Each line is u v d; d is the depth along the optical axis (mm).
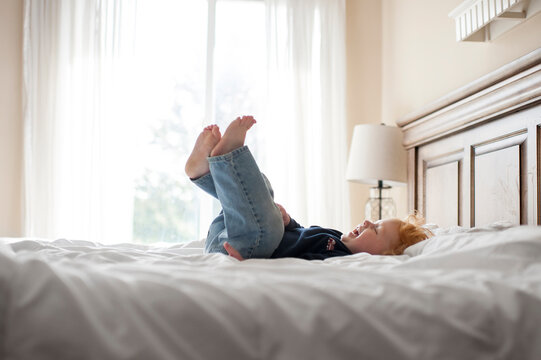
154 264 1322
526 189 1999
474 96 2326
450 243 1508
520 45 2275
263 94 4070
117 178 3820
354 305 922
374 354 863
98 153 3775
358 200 4043
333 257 1601
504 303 959
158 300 879
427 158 2951
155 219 4020
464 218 2467
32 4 3754
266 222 1632
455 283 1040
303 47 3967
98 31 3812
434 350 881
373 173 3184
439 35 3094
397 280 1069
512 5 2062
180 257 1488
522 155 2035
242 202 1617
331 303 918
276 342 859
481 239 1429
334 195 3910
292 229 1931
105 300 857
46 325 783
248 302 910
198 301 886
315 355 853
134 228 3996
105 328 810
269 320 881
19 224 3723
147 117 4035
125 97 3859
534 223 1936
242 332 867
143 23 3986
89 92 3805
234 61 4125
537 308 947
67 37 3801
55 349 770
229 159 1597
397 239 1846
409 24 3559
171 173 4047
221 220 1862
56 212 3707
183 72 4082
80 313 801
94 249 1675
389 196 3879
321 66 3982
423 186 2996
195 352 831
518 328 919
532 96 1926
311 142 3943
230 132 1628
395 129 3268
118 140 3834
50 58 3770
